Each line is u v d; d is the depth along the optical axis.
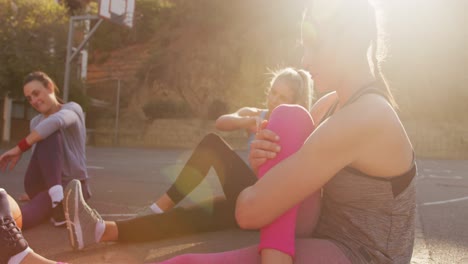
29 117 27.84
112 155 18.30
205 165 2.95
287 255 1.25
